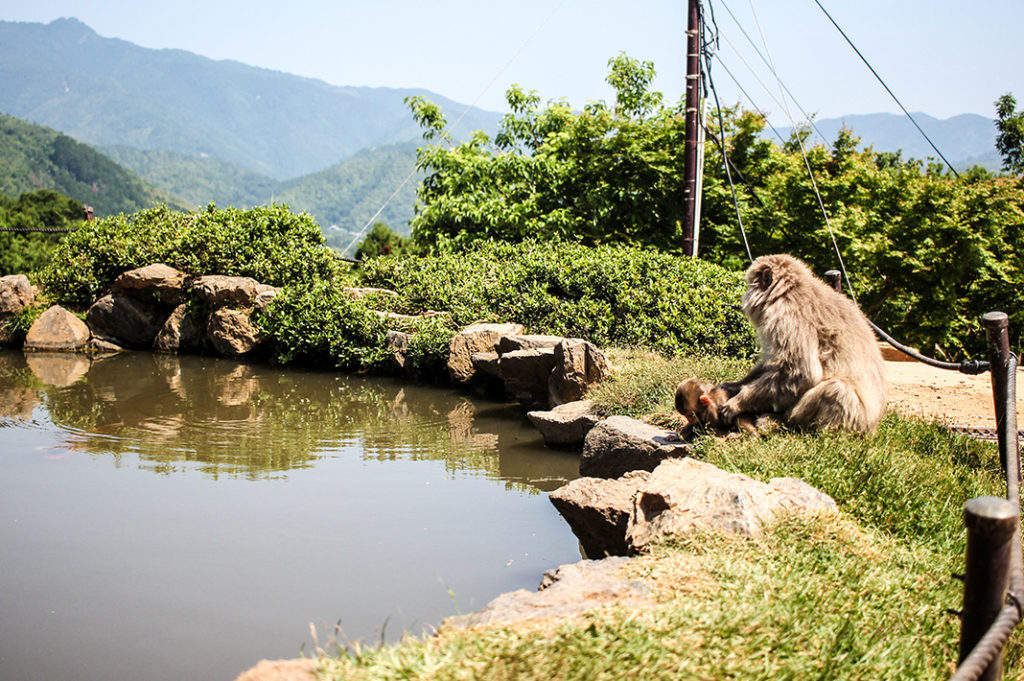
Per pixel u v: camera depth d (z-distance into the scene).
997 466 7.06
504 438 9.77
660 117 19.47
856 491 5.51
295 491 7.66
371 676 3.08
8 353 14.98
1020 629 4.43
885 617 4.00
